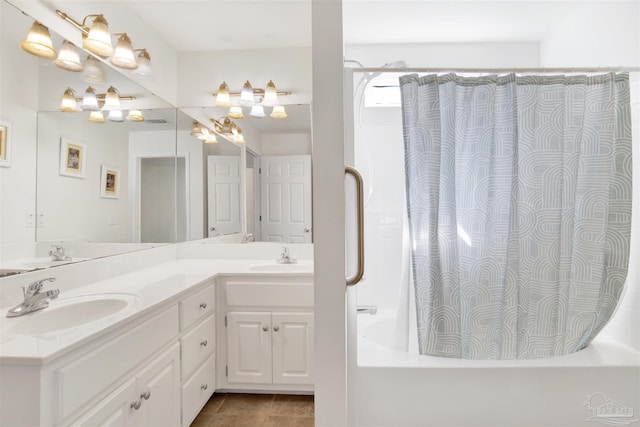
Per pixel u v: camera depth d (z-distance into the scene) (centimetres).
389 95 199
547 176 147
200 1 224
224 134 275
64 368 100
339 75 109
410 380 141
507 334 145
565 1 187
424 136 147
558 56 212
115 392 123
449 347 148
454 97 149
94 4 200
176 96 276
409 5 190
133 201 223
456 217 150
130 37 229
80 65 181
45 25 163
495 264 148
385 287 208
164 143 259
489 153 149
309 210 273
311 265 249
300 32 257
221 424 197
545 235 147
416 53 232
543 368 140
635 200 160
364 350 156
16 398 94
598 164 149
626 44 166
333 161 109
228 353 220
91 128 188
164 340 155
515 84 147
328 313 109
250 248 275
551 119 148
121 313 129
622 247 148
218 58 275
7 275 140
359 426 142
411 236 149
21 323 121
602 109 148
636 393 140
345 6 192
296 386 221
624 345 160
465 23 210
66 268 168
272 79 273
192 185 276
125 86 216
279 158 274
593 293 148
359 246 119
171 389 162
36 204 155
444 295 148
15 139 146
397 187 212
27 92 151
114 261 203
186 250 277
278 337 219
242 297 220
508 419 140
